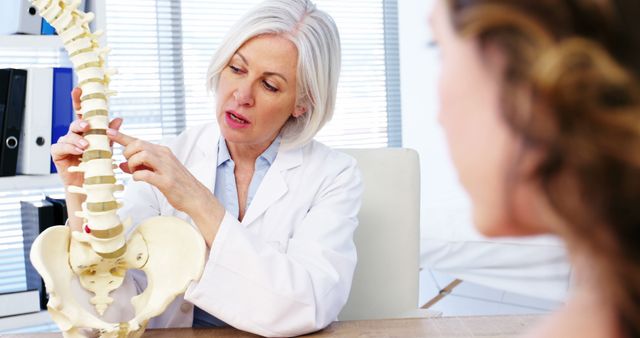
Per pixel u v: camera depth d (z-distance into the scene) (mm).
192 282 1326
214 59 1524
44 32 2209
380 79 3680
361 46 3629
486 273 2771
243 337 1332
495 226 354
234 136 1537
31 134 2156
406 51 3580
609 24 308
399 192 1829
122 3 3145
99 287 1292
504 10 319
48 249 1220
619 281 323
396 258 1813
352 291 1806
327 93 1621
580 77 304
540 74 308
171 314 1534
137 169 1367
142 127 3211
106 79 1234
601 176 308
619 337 351
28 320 2145
